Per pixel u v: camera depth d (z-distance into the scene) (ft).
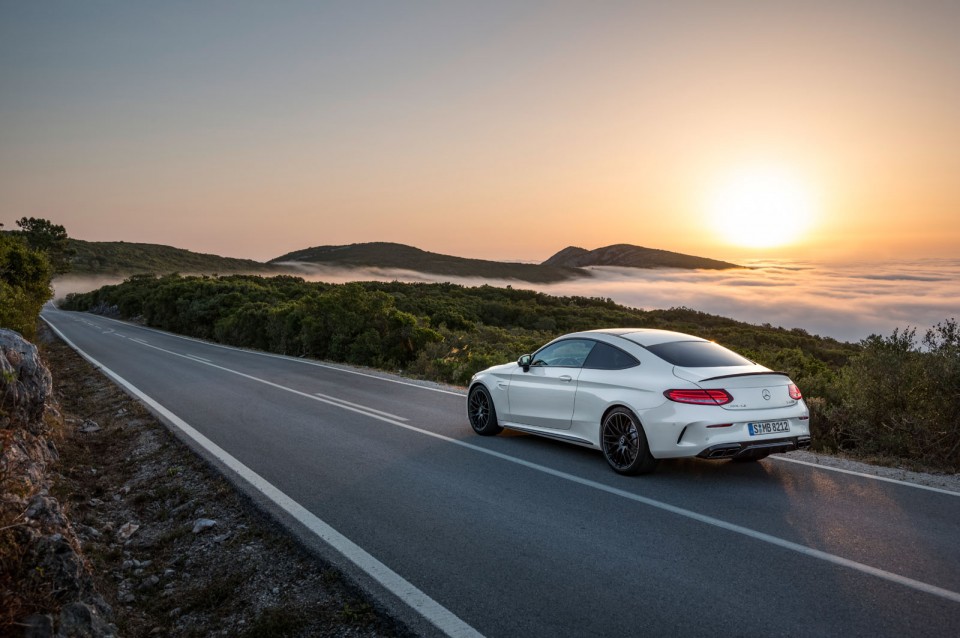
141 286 230.07
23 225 236.63
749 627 11.80
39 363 26.37
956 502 18.89
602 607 12.82
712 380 20.45
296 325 85.56
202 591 14.99
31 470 20.10
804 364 53.52
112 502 22.57
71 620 11.94
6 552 11.98
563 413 25.00
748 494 19.94
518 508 19.12
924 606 12.37
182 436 30.89
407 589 13.96
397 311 78.95
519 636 11.85
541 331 184.34
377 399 42.04
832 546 15.55
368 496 20.75
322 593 14.26
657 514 18.24
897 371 26.50
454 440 28.86
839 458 24.80
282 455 26.68
